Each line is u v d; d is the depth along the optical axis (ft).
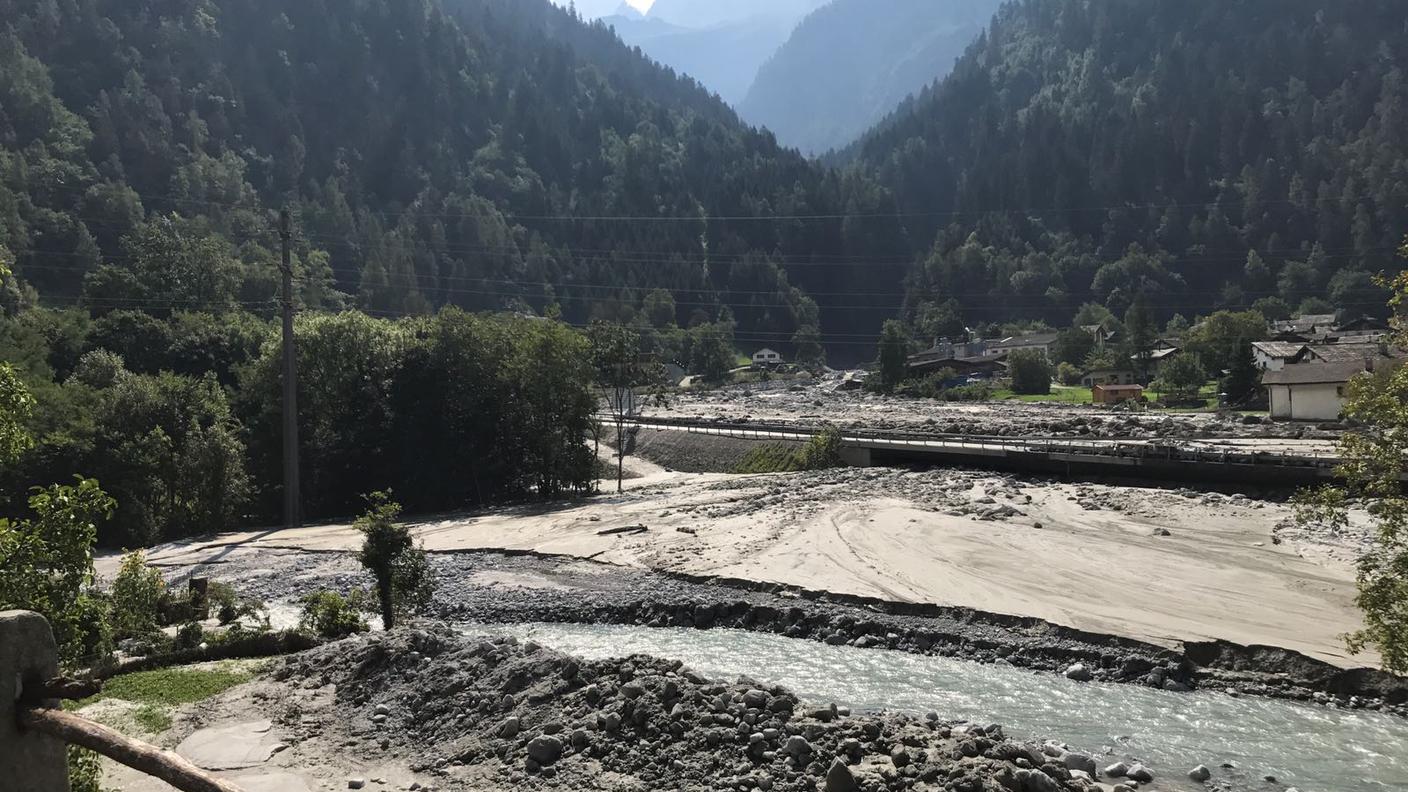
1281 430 227.40
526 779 47.65
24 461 160.97
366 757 52.39
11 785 17.62
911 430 265.95
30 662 18.28
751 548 128.47
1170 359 405.18
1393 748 62.08
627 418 311.68
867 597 100.83
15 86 523.29
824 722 50.31
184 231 474.90
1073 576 105.70
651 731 49.88
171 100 654.53
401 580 88.12
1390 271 570.46
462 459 211.20
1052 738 63.93
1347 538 116.37
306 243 555.28
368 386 211.82
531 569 128.77
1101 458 180.04
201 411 190.29
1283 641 81.20
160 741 55.01
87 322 261.85
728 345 621.72
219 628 87.81
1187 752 61.21
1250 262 638.94
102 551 159.94
